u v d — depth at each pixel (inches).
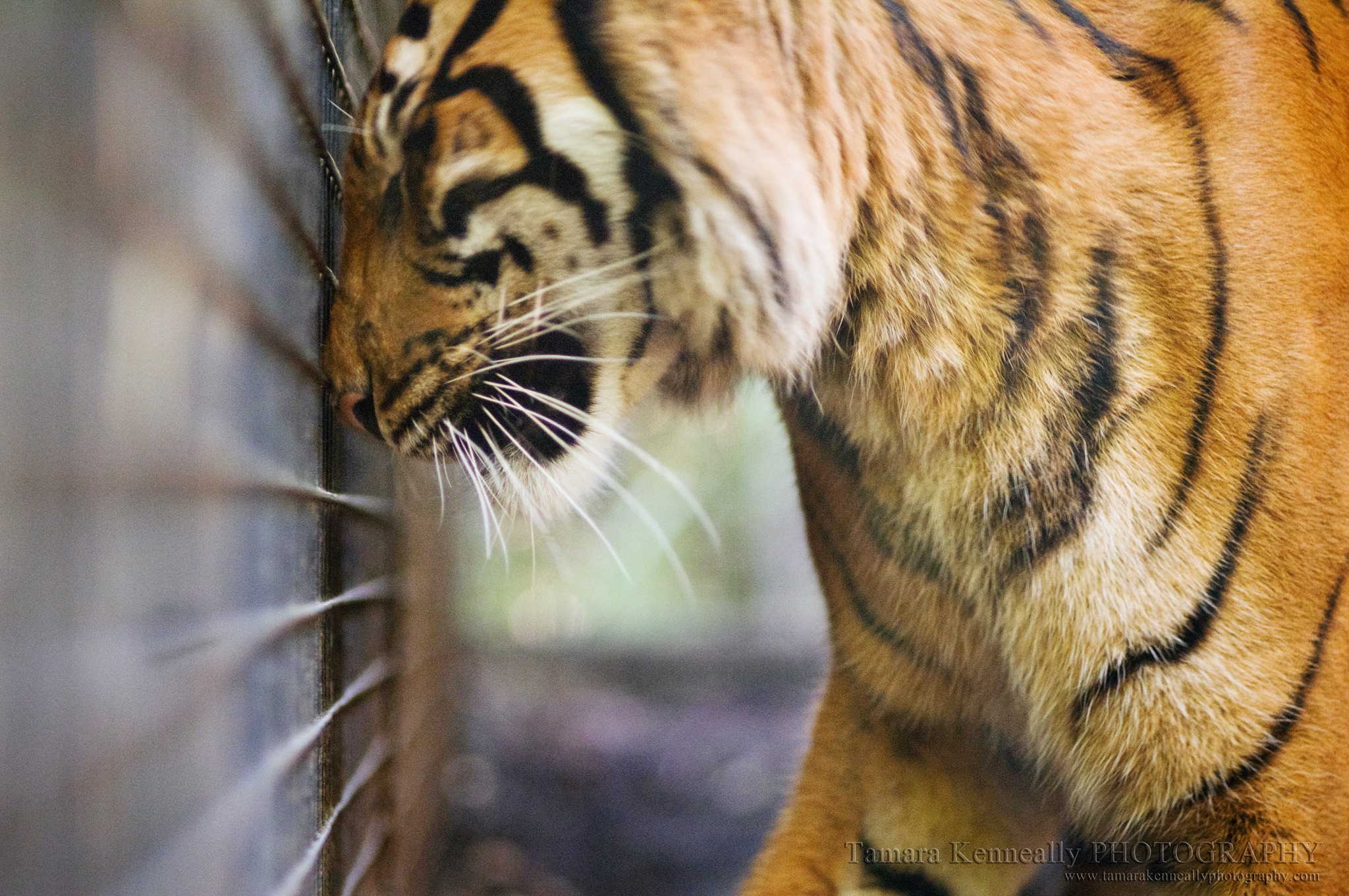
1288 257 181.3
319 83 180.7
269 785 172.6
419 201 178.7
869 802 188.4
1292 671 180.7
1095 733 182.2
